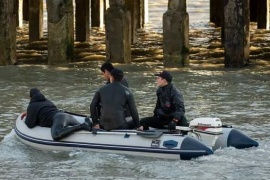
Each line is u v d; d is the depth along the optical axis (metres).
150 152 39.91
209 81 61.84
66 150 41.59
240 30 66.81
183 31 66.69
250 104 54.25
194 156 39.50
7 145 43.16
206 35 88.00
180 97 41.78
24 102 55.41
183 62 67.44
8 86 60.91
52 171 38.94
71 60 70.06
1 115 51.41
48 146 41.94
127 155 40.38
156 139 40.00
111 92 41.47
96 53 75.62
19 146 42.97
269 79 62.78
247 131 46.66
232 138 41.38
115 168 38.94
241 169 38.53
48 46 69.31
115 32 68.12
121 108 41.38
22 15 96.75
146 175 38.00
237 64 67.25
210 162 39.31
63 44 69.06
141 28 95.19
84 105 54.06
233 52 67.19
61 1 68.56
